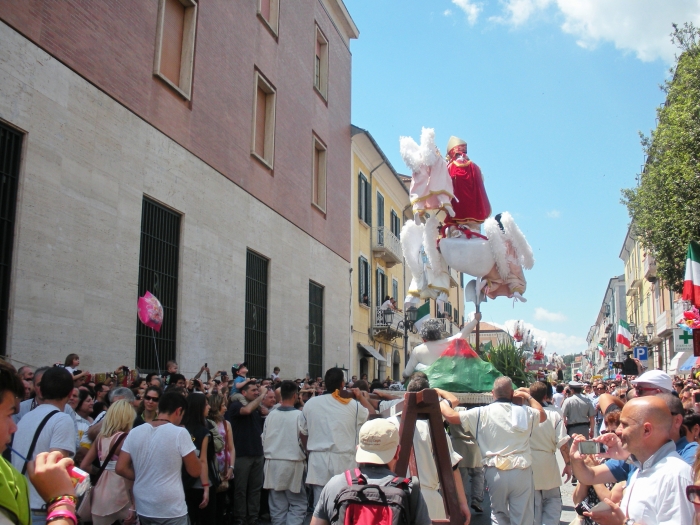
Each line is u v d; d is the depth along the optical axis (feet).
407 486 11.23
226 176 52.06
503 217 29.32
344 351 80.89
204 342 47.29
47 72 33.09
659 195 59.57
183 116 45.96
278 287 61.72
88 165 35.86
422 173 28.35
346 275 82.99
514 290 28.89
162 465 17.13
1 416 7.52
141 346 40.63
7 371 7.66
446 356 25.82
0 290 29.96
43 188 32.42
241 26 55.93
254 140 57.41
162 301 43.14
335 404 22.00
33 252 31.55
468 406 24.63
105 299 36.60
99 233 36.45
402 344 112.88
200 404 22.91
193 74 47.44
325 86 78.69
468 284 30.35
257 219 57.62
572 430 37.58
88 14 36.35
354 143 89.10
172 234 44.75
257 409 29.63
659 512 10.95
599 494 14.03
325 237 75.92
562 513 31.35
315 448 21.62
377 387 39.99
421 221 29.89
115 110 38.47
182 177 45.42
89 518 18.31
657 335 138.10
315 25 75.97
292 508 25.34
